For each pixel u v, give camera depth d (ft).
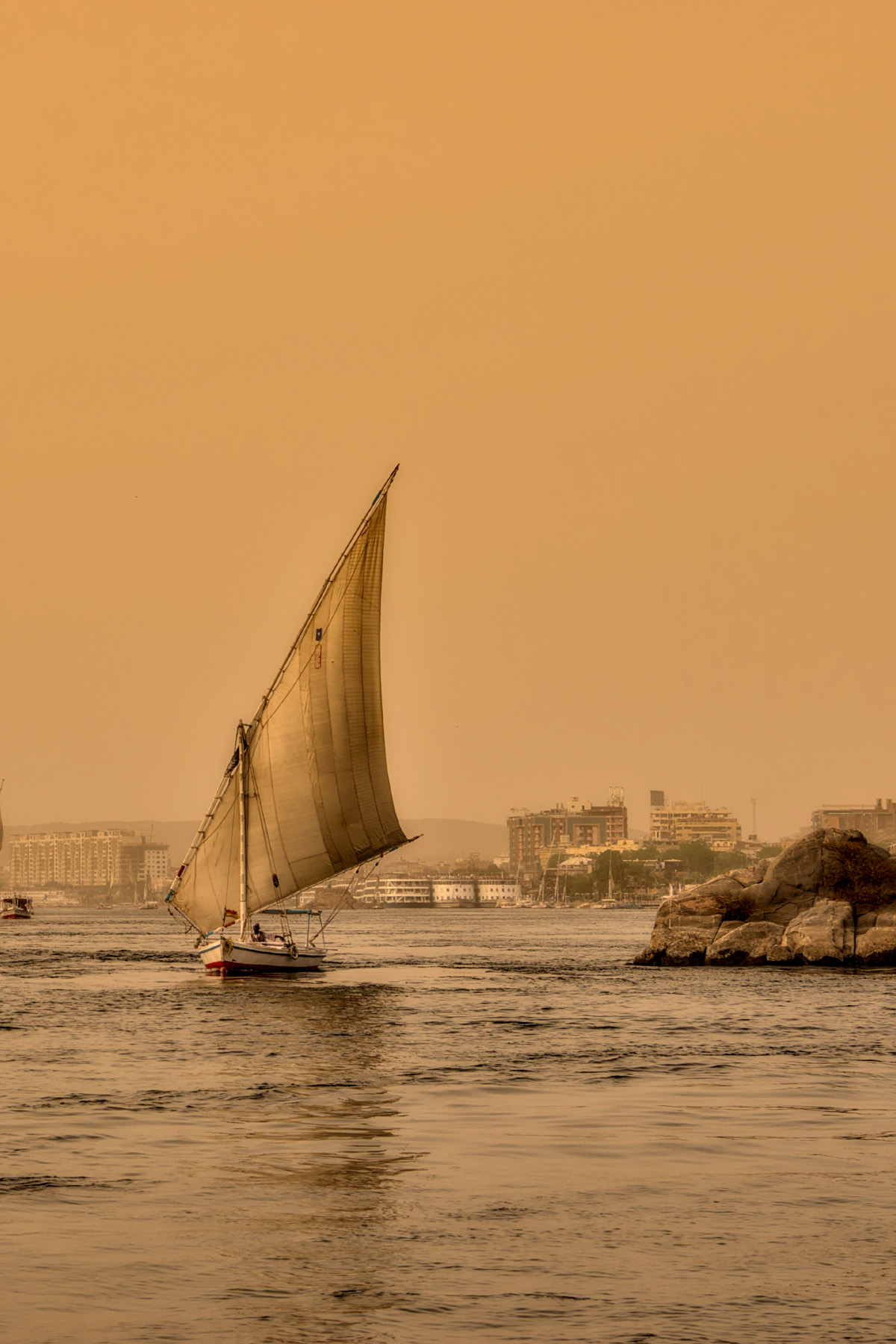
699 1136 479.00
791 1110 538.47
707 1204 378.32
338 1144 464.65
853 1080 627.46
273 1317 287.07
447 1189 396.37
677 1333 278.87
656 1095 579.89
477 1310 291.58
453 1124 505.66
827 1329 281.13
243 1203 379.14
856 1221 361.10
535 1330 280.51
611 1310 291.58
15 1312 289.53
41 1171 420.36
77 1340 273.75
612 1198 385.91
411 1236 346.54
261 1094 582.76
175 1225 356.38
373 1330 280.10
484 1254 331.57
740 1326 282.77
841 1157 442.91
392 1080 625.82
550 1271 318.45
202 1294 301.22
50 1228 353.51
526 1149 455.22
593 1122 509.76
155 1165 428.97
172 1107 547.90
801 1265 322.75
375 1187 398.21
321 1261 325.01
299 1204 378.32
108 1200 382.42
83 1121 511.81
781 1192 393.50
